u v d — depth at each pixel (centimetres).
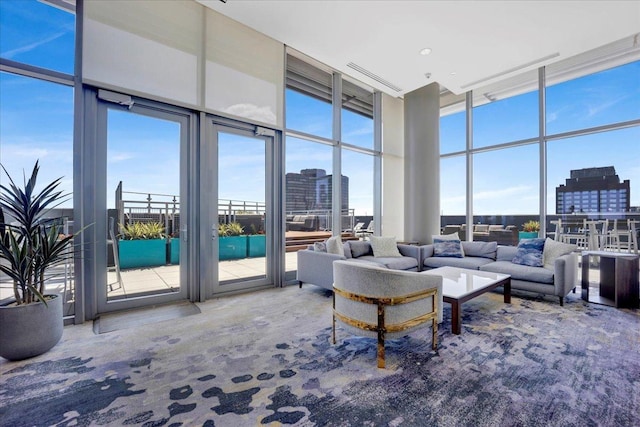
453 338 259
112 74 315
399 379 194
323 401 171
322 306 354
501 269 399
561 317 309
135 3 330
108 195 324
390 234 655
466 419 155
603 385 185
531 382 189
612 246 450
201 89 378
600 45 415
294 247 491
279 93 458
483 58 452
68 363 216
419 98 600
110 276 327
